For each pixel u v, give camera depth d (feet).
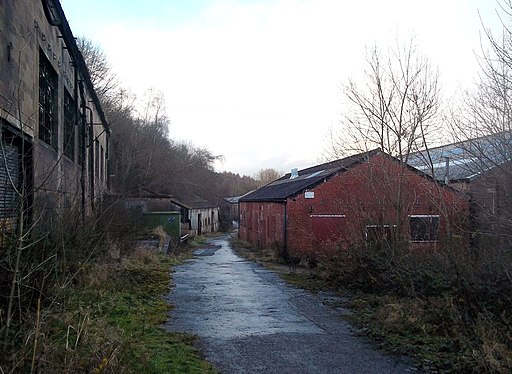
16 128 25.43
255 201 101.86
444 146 43.91
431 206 44.93
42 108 36.29
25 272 18.31
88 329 18.63
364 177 47.60
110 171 116.78
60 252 23.24
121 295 30.73
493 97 32.83
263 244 91.40
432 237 42.91
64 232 23.90
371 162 45.21
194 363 19.24
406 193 42.96
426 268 31.32
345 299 35.94
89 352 15.76
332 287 41.19
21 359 13.30
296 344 23.22
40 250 20.53
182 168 175.94
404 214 41.04
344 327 26.96
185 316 29.43
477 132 32.94
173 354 19.95
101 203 37.29
